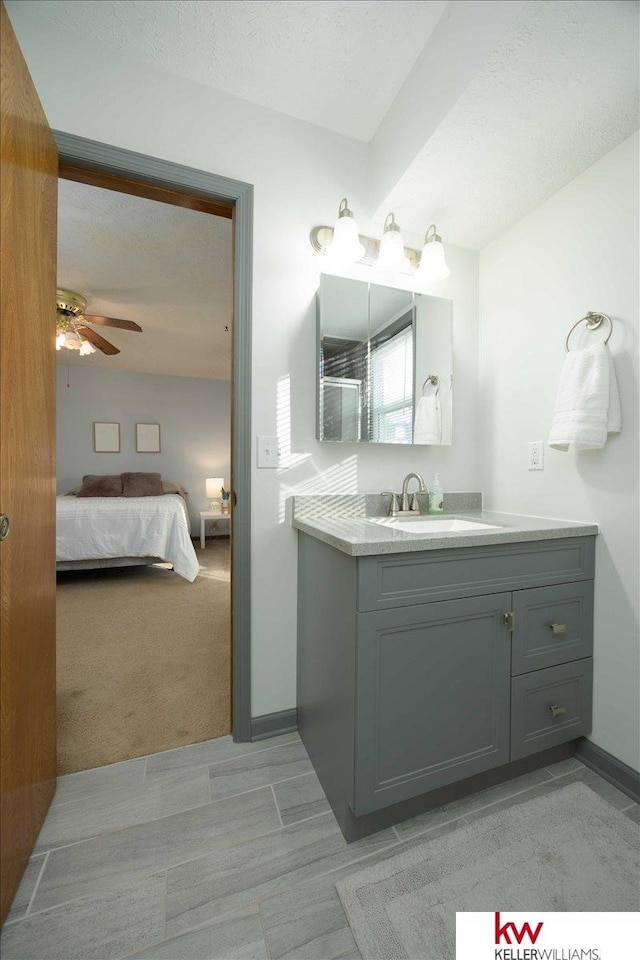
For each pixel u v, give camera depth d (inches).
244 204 58.5
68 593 130.4
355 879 38.2
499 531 48.2
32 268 40.6
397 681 42.3
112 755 55.9
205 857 40.8
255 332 59.7
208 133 56.7
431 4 47.1
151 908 35.8
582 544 53.9
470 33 43.6
